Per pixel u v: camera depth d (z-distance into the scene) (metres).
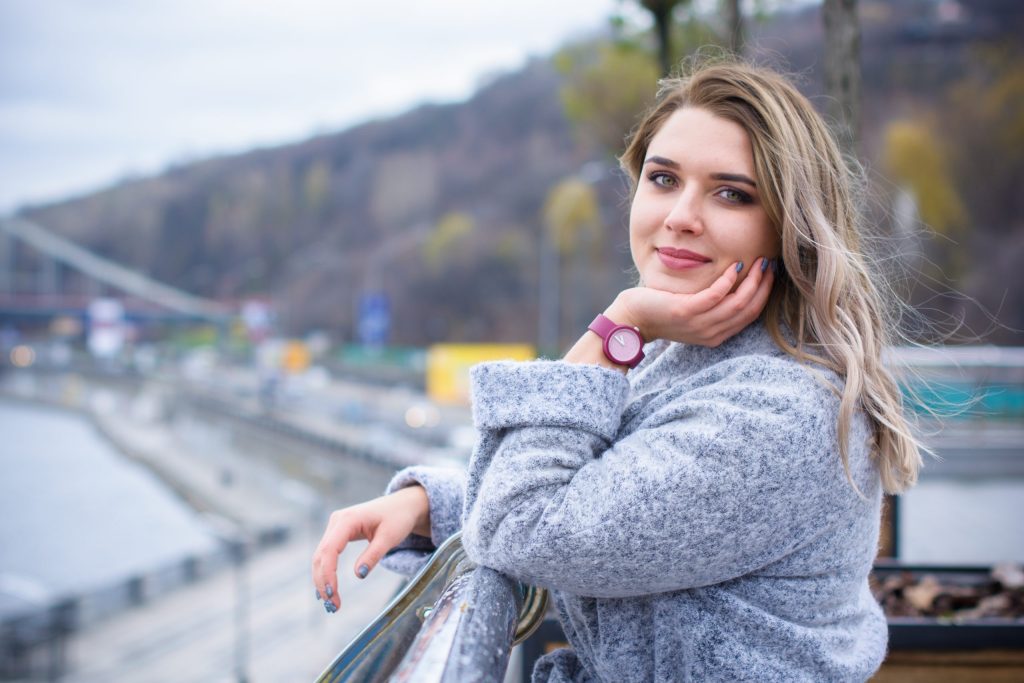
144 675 21.00
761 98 1.08
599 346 1.11
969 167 51.47
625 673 1.08
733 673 1.01
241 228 131.62
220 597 28.78
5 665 22.75
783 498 0.97
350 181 121.12
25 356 137.38
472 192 106.88
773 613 1.04
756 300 1.09
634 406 1.12
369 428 50.00
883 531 2.93
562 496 0.98
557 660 1.22
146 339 143.25
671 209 1.11
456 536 1.12
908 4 65.69
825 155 1.11
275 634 22.23
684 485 0.95
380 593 22.55
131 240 145.00
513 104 111.25
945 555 4.98
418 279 96.06
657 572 0.97
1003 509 6.51
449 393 57.03
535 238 94.44
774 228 1.10
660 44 4.36
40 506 53.94
